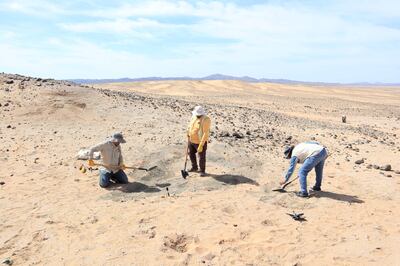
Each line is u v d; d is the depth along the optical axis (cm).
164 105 1956
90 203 775
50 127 1357
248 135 1432
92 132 1319
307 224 703
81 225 676
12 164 996
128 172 955
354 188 911
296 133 1723
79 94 1695
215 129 1477
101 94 1788
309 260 581
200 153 930
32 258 573
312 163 828
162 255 585
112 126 1405
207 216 721
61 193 824
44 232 646
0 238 625
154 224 686
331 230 680
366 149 1493
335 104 4097
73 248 601
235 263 570
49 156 1071
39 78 1927
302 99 4469
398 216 746
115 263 561
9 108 1473
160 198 806
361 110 3662
